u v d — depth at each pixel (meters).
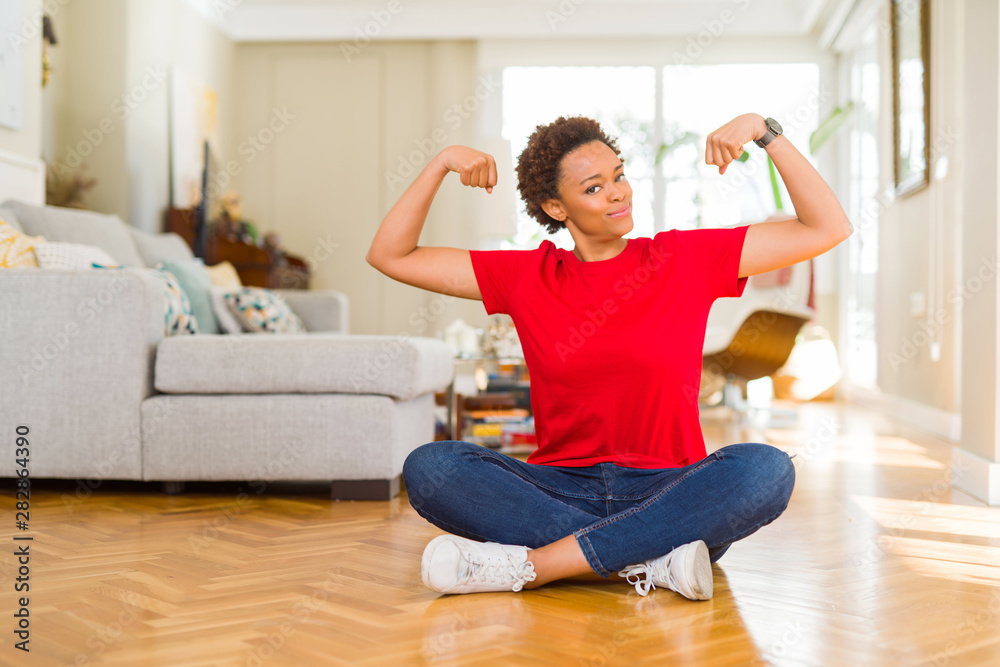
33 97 3.83
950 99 4.15
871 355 5.89
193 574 1.65
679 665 1.15
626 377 1.49
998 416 2.43
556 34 6.95
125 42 5.26
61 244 2.98
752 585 1.56
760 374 4.57
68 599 1.47
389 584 1.58
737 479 1.43
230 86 7.04
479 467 1.52
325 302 4.80
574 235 1.59
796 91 6.95
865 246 6.03
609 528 1.45
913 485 2.74
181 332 2.91
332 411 2.53
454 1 6.95
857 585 1.57
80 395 2.55
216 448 2.54
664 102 7.04
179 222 5.72
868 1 5.58
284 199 7.26
